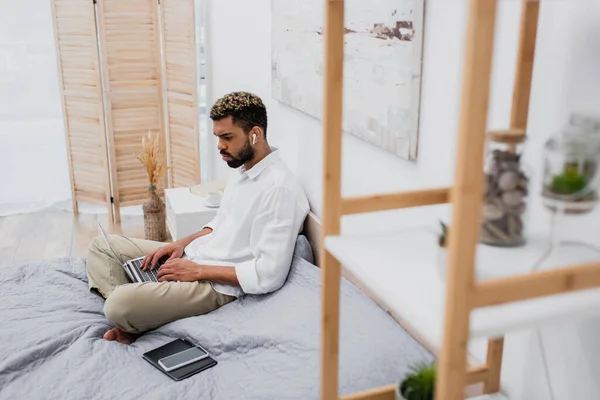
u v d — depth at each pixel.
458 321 0.76
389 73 1.68
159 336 1.97
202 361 1.77
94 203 3.87
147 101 3.74
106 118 3.67
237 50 3.22
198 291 2.08
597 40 1.04
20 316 2.01
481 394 1.32
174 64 3.62
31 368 1.75
